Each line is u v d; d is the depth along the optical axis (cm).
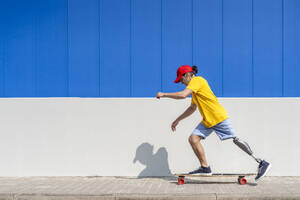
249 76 558
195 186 429
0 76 574
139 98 516
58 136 520
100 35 572
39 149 521
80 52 572
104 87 569
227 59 561
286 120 505
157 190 402
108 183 455
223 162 507
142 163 514
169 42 568
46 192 391
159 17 569
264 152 505
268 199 370
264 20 561
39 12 576
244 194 374
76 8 575
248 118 508
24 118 523
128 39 571
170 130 514
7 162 522
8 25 577
